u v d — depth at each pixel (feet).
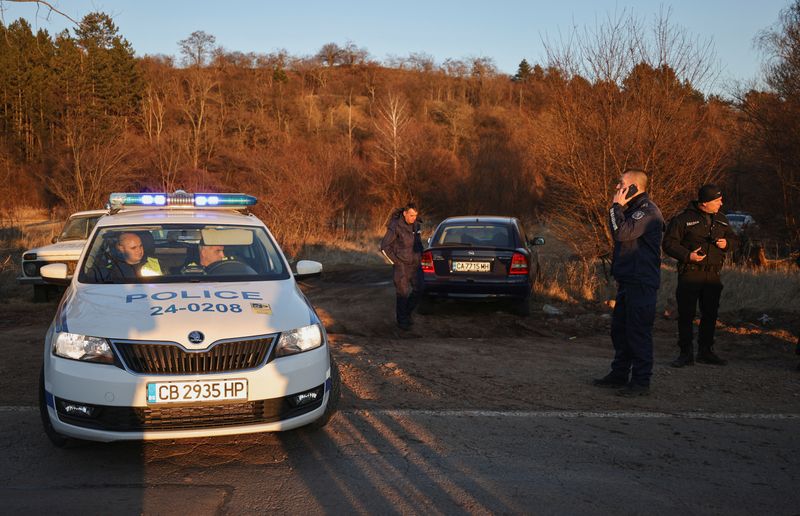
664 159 37.83
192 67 247.50
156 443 14.80
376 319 31.83
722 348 25.96
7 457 13.94
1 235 73.31
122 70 180.14
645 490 12.52
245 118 218.18
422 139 136.46
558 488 12.58
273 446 14.71
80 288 16.12
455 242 32.91
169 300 14.92
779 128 67.87
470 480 12.92
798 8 68.80
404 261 29.22
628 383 20.25
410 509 11.66
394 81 315.58
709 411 17.78
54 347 13.74
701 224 22.36
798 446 15.03
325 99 289.74
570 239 41.19
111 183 88.69
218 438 15.15
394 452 14.40
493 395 19.13
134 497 12.06
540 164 46.83
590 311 34.09
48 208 122.62
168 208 21.30
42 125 149.89
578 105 39.32
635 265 18.89
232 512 11.51
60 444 14.34
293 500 12.01
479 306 35.45
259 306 14.87
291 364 13.94
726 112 62.08
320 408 14.44
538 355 24.81
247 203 21.56
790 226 69.31
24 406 17.60
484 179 116.78
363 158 152.25
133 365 13.23
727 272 39.75
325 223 79.97
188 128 187.42
